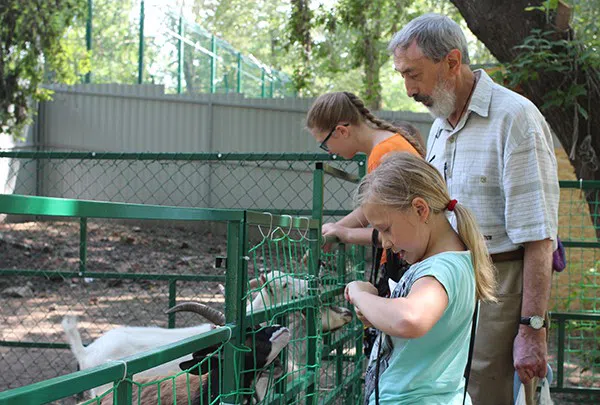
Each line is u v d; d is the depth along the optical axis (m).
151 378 3.14
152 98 14.39
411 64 3.04
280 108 13.72
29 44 11.70
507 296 3.08
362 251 4.49
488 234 3.12
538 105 7.02
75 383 1.54
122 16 16.56
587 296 7.11
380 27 11.48
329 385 4.10
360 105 3.37
